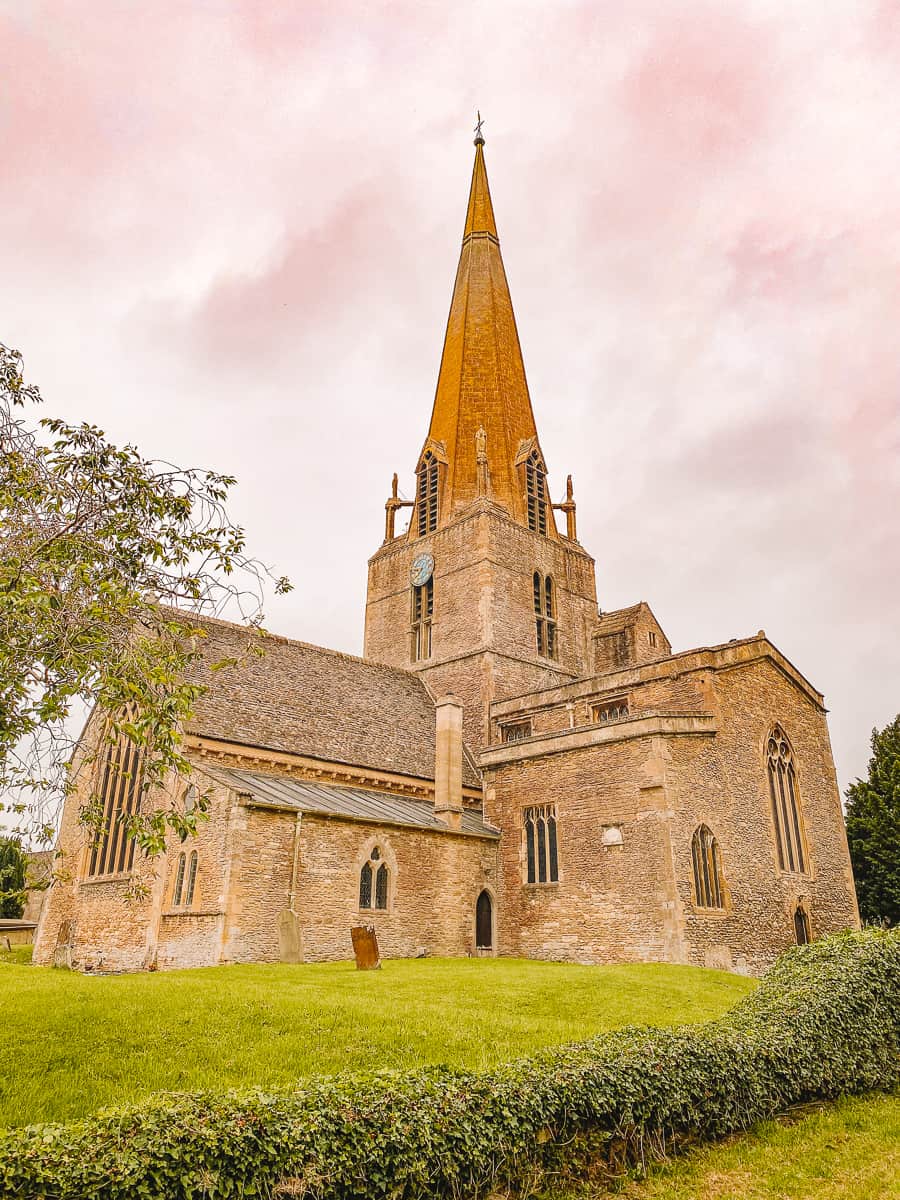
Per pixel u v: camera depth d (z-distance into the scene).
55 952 29.88
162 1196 6.61
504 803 33.03
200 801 12.91
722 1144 10.95
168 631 13.30
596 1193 9.34
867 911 44.38
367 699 39.50
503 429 50.28
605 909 28.14
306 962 24.81
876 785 47.62
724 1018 13.74
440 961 26.34
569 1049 10.65
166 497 13.21
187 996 15.98
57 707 11.39
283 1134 7.42
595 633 50.19
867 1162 10.38
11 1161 6.29
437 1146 8.12
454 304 54.97
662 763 27.83
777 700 34.34
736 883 28.55
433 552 47.78
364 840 27.69
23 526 11.79
